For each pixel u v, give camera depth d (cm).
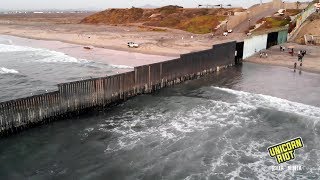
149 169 2206
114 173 2169
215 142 2566
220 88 4128
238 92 3925
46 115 2862
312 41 7412
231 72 5147
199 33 10731
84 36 10044
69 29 12950
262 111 3169
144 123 2988
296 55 6241
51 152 2448
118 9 18412
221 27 10838
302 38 7656
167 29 12038
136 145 2548
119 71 5162
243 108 3312
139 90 3756
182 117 3117
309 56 6116
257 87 4216
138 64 5659
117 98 3478
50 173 2173
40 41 9312
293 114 3025
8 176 2133
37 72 5184
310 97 3734
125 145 2556
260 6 12088
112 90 3397
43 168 2234
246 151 2425
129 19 16762
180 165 2248
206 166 2227
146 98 3675
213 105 3425
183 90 4084
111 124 2967
